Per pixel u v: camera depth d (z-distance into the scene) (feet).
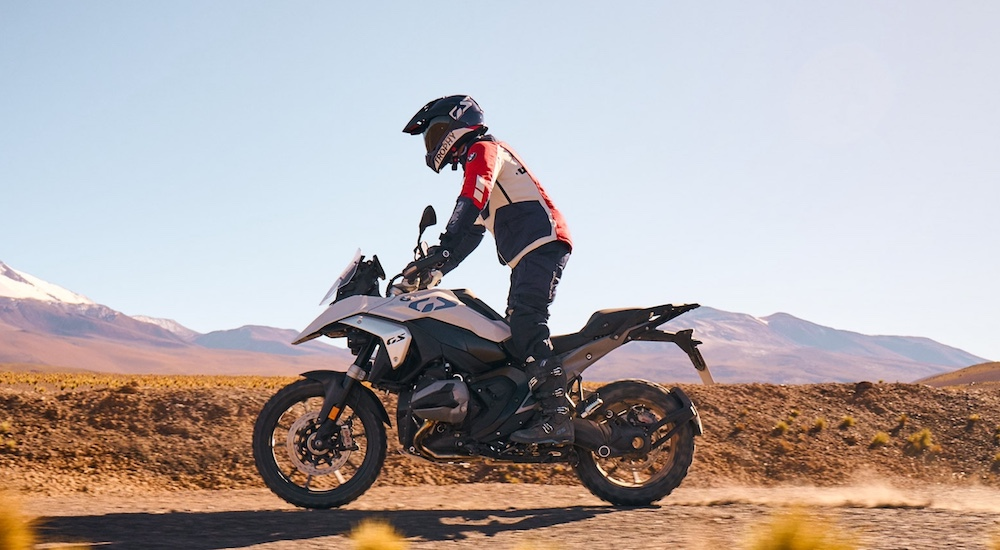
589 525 16.15
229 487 31.81
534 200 20.33
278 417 20.08
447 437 19.71
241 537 14.92
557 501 22.38
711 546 13.43
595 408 20.35
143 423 37.76
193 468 33.71
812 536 10.82
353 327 20.02
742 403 51.11
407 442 19.86
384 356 19.79
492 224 20.57
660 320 20.94
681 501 21.17
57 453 33.50
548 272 19.97
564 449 20.38
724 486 37.47
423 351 19.66
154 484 31.65
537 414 19.94
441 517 17.52
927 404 53.11
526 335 19.76
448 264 20.90
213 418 39.06
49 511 18.67
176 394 41.70
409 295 20.08
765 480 39.86
